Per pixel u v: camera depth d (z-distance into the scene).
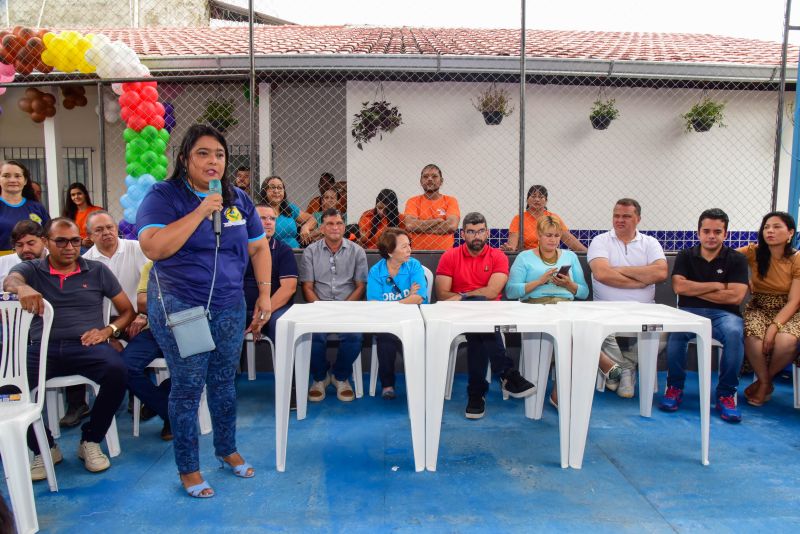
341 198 6.19
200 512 2.52
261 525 2.41
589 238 6.82
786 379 4.47
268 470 2.93
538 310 3.21
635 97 6.64
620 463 3.01
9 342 2.64
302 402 3.67
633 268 4.07
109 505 2.59
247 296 4.04
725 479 2.82
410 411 2.88
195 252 2.50
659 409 3.85
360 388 4.14
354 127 6.53
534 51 6.40
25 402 2.62
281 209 5.08
